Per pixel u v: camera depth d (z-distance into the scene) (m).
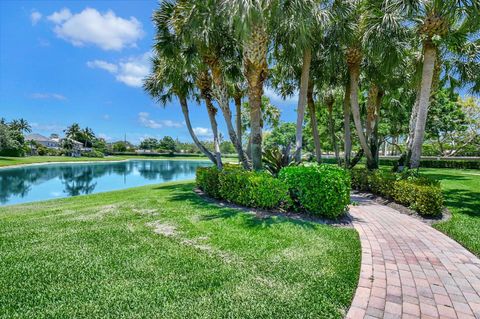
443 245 3.97
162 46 9.80
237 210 6.12
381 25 8.03
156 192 10.38
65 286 2.79
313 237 4.24
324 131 22.31
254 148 7.71
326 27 8.48
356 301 2.45
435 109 20.14
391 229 4.80
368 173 9.30
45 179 22.92
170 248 3.86
